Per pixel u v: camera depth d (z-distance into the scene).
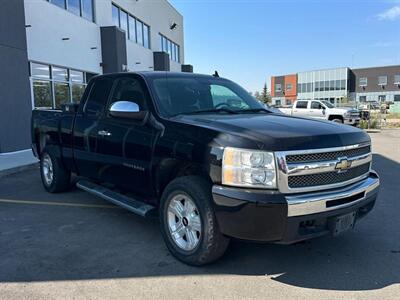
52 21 15.16
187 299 3.31
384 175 8.77
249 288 3.48
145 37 27.58
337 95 90.19
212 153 3.58
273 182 3.36
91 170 5.48
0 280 3.65
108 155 5.00
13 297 3.34
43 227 5.13
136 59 25.33
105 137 5.03
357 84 92.00
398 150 13.80
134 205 4.64
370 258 4.11
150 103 4.49
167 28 33.22
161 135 4.16
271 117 4.36
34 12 13.95
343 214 3.68
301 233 3.46
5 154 11.08
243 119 4.12
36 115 7.18
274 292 3.41
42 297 3.35
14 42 11.52
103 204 6.21
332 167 3.61
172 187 3.99
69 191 7.00
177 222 4.05
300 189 3.45
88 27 18.31
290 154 3.38
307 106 27.44
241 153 3.42
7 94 11.27
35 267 3.92
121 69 20.34
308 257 4.13
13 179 8.27
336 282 3.59
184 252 3.93
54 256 4.19
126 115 4.43
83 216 5.59
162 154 4.09
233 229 3.46
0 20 10.92
